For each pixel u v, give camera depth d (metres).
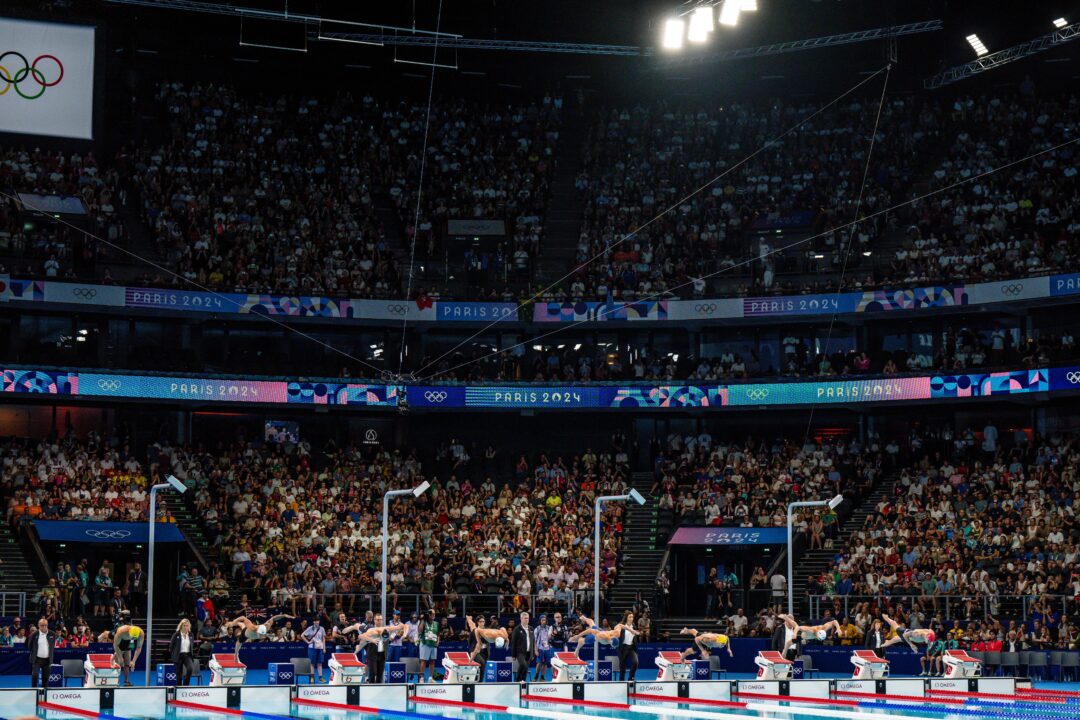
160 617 48.97
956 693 38.19
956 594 48.19
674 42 45.62
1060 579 47.19
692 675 41.09
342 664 36.66
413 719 29.84
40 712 30.50
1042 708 34.09
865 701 35.94
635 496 41.66
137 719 29.36
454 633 48.94
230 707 32.06
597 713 31.70
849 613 49.56
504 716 30.56
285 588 49.47
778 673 38.78
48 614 44.78
